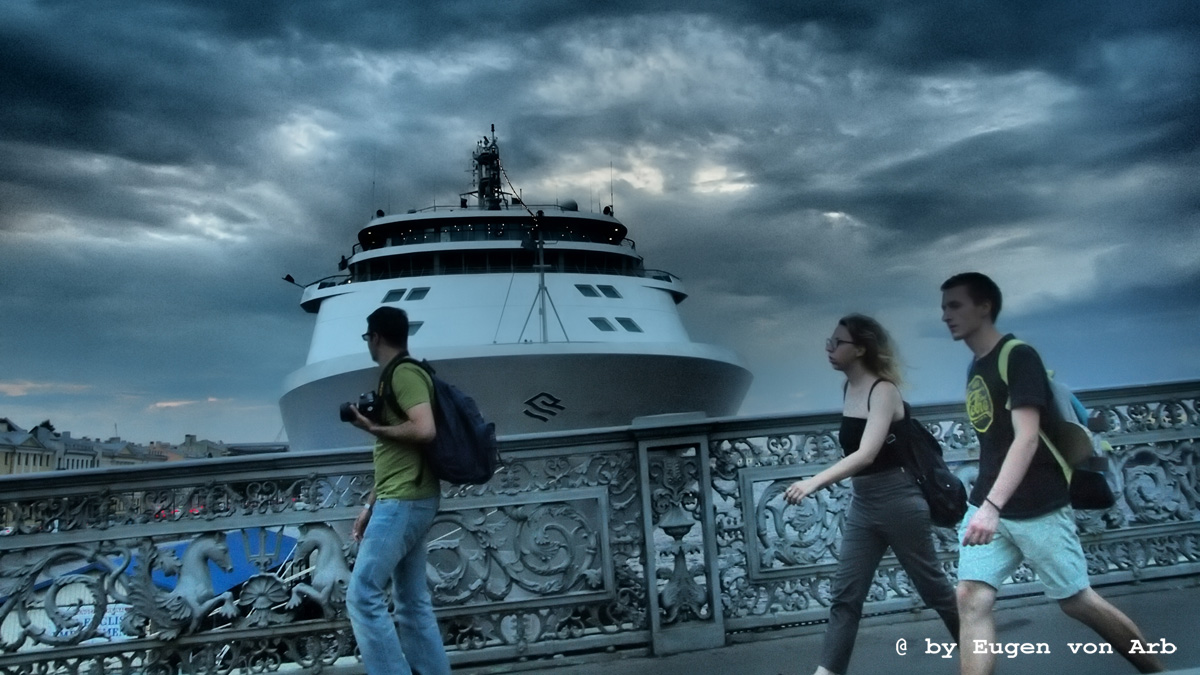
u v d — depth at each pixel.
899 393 3.30
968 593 2.94
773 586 4.56
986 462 2.97
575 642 4.36
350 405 3.28
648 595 4.40
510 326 18.94
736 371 18.34
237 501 4.23
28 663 3.97
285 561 4.65
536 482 4.48
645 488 4.49
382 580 3.28
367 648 3.21
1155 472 5.10
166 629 4.06
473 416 3.44
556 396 15.88
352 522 4.27
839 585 3.35
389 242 21.28
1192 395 5.20
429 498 3.40
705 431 4.57
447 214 21.00
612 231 22.06
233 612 4.12
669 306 21.36
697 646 4.35
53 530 4.07
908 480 3.28
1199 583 4.89
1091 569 4.93
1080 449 2.88
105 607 4.06
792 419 4.66
